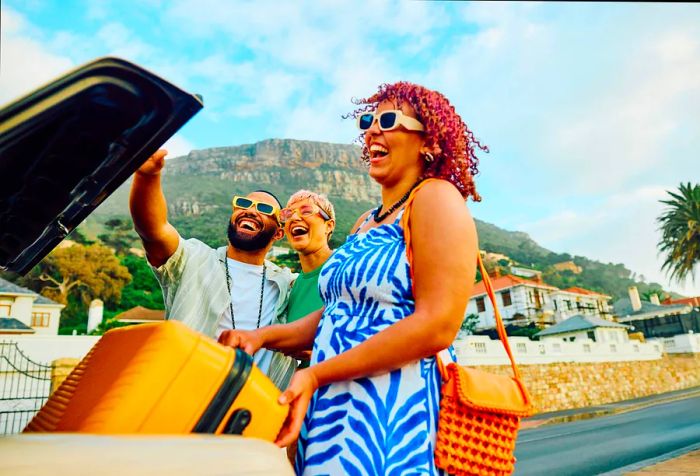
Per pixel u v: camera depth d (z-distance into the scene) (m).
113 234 93.38
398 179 1.44
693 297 67.19
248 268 2.72
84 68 0.87
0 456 0.64
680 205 35.16
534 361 28.64
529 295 63.09
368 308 1.24
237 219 2.71
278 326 1.50
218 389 0.90
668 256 36.06
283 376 2.38
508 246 181.25
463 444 1.12
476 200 1.53
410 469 1.07
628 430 14.75
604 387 31.67
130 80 0.92
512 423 1.17
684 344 41.09
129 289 70.75
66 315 63.50
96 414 0.84
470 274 1.17
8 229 1.32
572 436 14.24
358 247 1.32
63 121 0.94
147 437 0.76
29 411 13.33
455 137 1.43
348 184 196.38
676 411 20.59
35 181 1.12
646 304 67.81
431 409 1.16
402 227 1.30
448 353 1.28
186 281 2.30
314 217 2.77
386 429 1.11
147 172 1.70
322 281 1.40
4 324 30.12
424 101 1.42
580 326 48.44
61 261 65.62
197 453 0.76
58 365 13.90
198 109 1.00
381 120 1.43
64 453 0.67
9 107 0.82
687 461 7.69
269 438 0.96
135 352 0.91
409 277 1.23
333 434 1.13
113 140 1.04
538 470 8.50
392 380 1.15
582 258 167.62
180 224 138.12
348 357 1.11
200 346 0.91
